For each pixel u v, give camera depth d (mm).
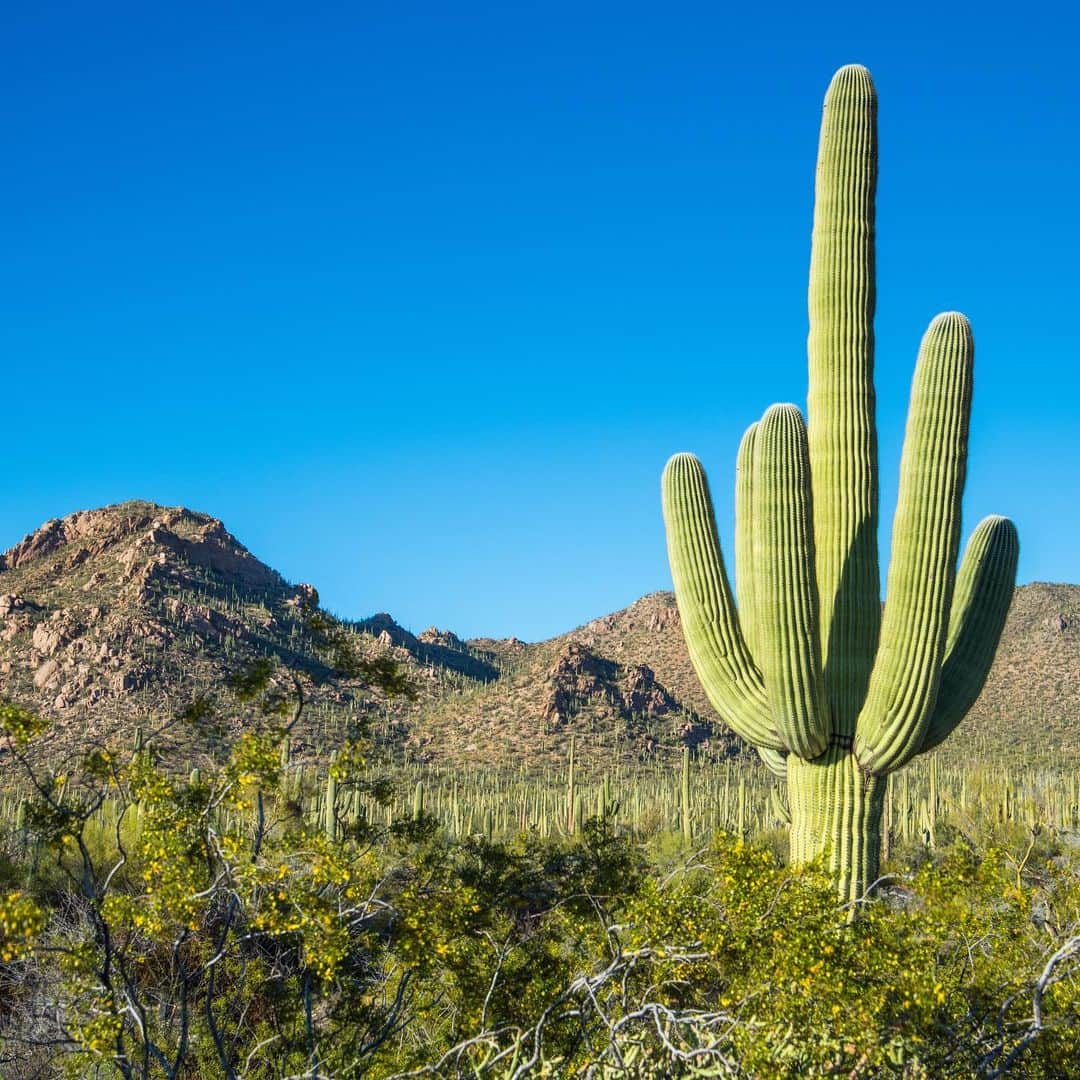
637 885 7746
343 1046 6859
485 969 7129
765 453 8750
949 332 8594
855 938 5469
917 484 8531
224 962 7168
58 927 7852
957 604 9383
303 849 6086
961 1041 5574
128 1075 5578
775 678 8602
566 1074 5762
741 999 5324
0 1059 7125
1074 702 81688
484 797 55062
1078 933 6180
